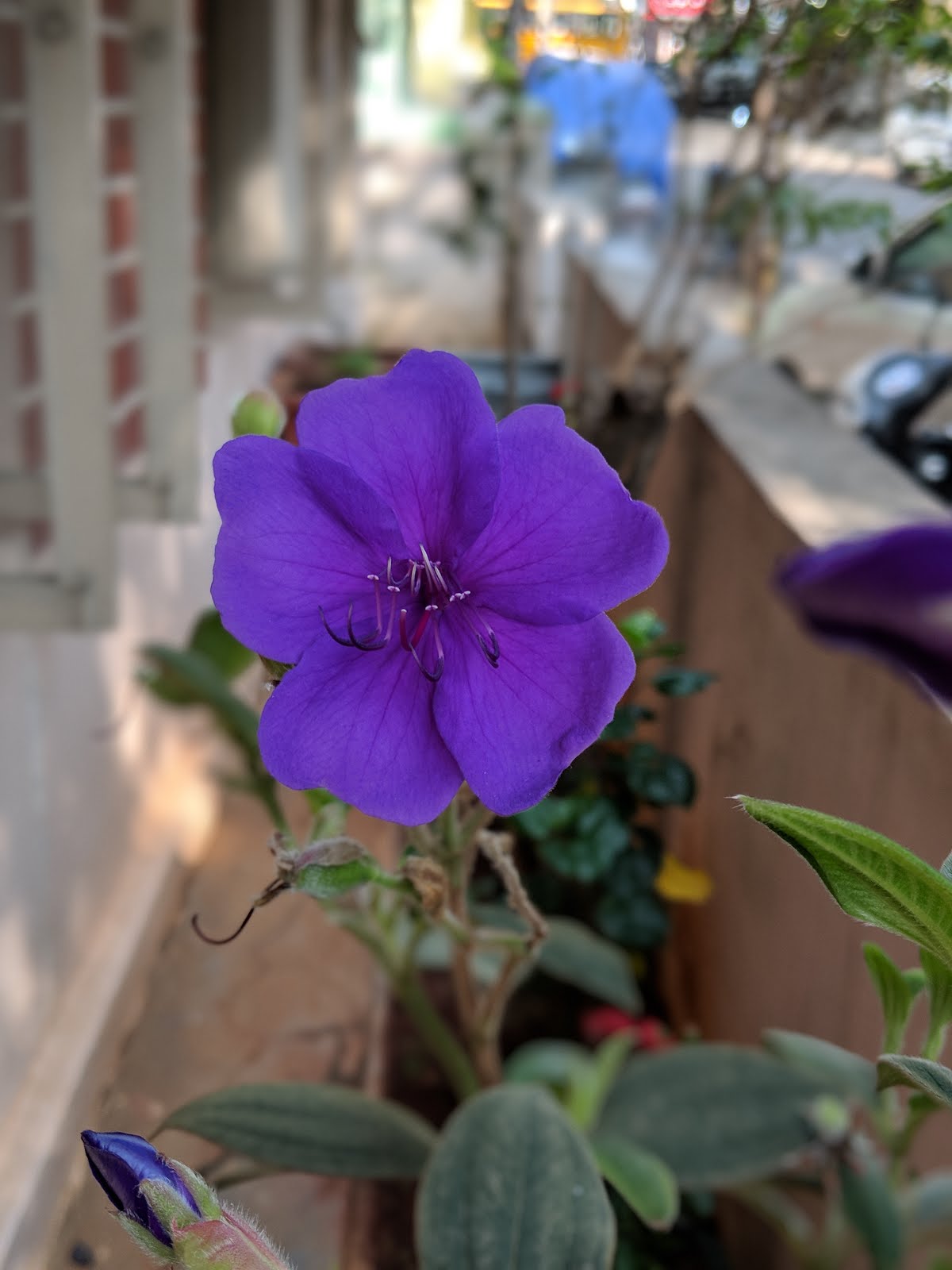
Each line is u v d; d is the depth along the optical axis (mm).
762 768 591
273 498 191
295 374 1346
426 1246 351
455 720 198
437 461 199
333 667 197
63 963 616
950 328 811
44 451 576
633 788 650
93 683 688
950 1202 443
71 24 497
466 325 1810
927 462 751
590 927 782
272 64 1039
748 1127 474
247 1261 206
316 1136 400
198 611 954
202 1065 566
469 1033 426
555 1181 363
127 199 737
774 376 820
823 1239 508
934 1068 197
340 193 1390
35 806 593
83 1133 209
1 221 580
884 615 105
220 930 682
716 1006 672
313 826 283
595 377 985
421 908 283
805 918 516
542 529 200
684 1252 590
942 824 383
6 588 553
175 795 809
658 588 883
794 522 548
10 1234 467
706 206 802
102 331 530
